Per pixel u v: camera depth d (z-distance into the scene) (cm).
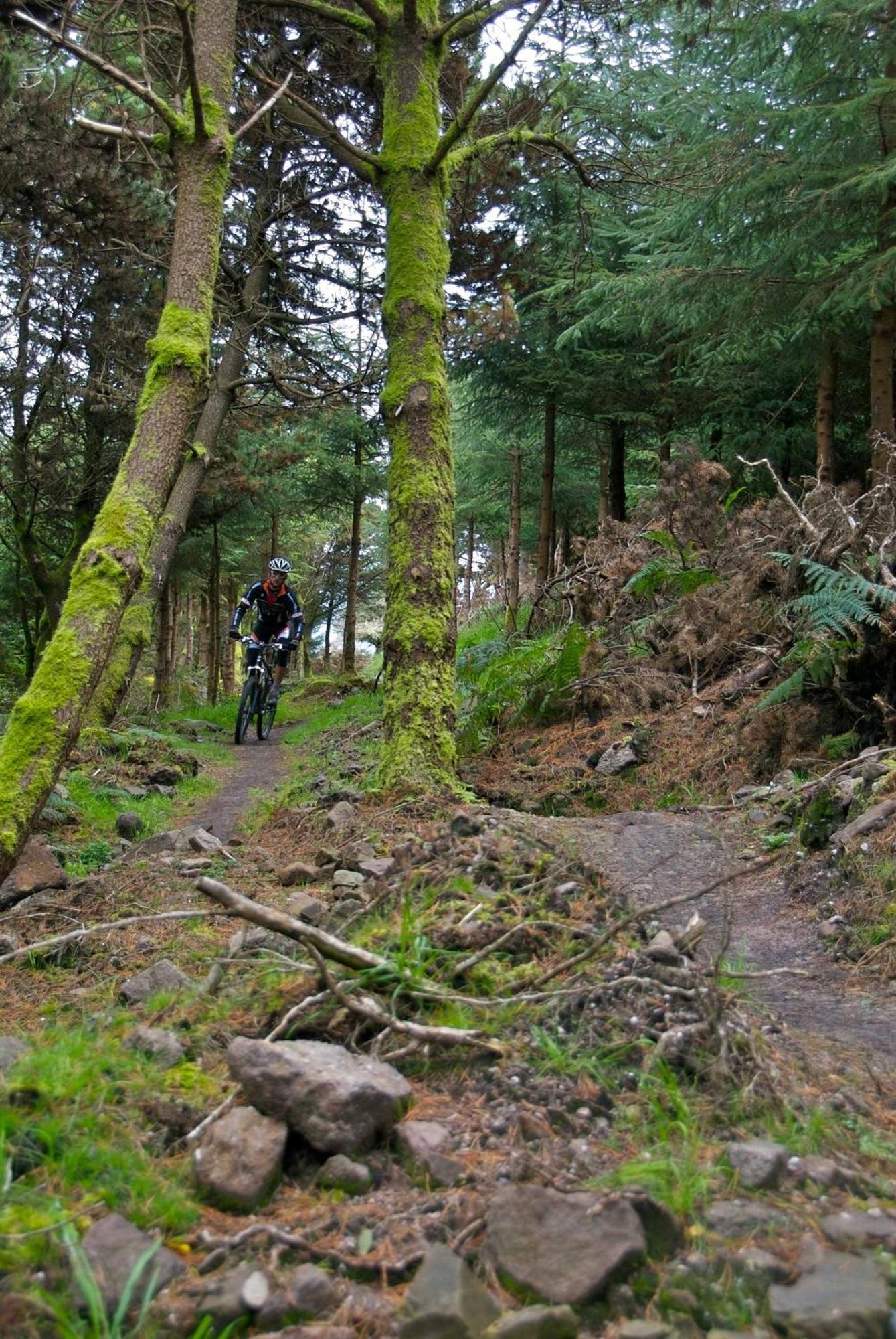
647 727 807
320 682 2352
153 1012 295
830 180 1095
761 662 804
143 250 1196
